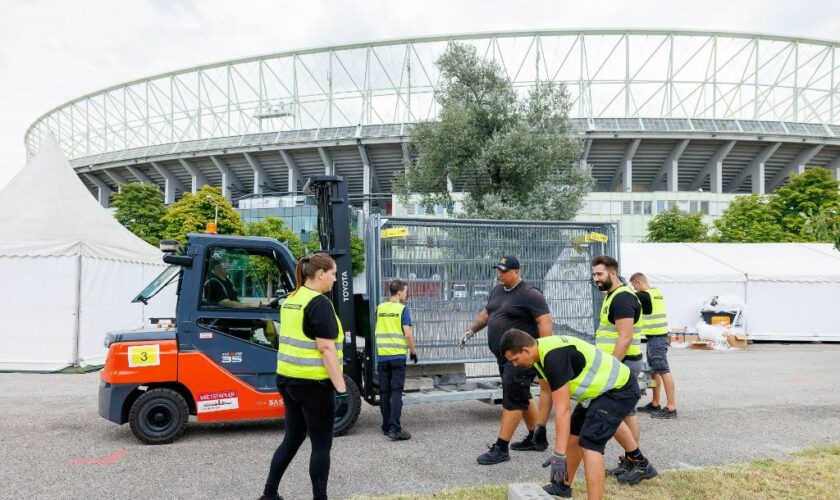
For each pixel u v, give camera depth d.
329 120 73.31
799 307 19.02
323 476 3.87
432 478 4.85
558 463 3.96
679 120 63.66
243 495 4.42
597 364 3.97
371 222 7.14
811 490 4.37
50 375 11.02
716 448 5.80
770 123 64.50
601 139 62.09
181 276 6.34
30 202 12.91
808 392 9.24
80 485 4.66
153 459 5.41
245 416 6.16
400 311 6.28
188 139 80.44
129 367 5.95
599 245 8.05
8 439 6.16
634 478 4.52
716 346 17.11
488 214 19.16
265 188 76.69
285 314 3.99
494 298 5.90
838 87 70.75
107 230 13.82
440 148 20.23
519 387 5.20
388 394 6.32
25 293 11.83
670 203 55.94
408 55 71.75
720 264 20.14
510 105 21.23
